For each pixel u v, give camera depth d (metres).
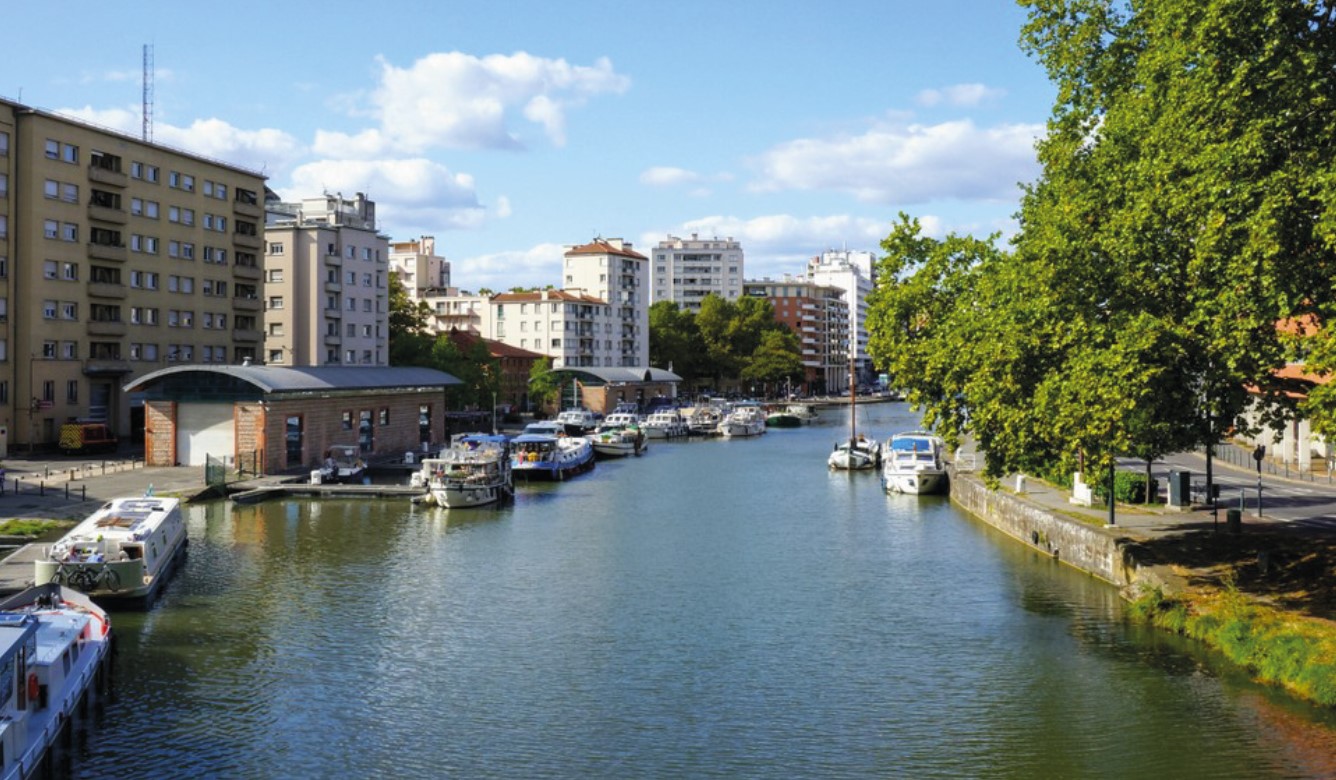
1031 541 45.47
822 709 25.55
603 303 185.12
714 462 91.81
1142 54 32.91
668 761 22.59
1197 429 29.12
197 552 44.09
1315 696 24.44
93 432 76.81
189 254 95.38
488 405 116.75
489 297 178.50
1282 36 24.80
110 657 28.14
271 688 26.95
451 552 45.22
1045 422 30.00
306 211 137.50
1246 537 36.69
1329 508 43.09
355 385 75.50
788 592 37.69
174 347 93.38
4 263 77.62
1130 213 27.59
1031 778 21.44
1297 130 25.47
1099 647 29.59
